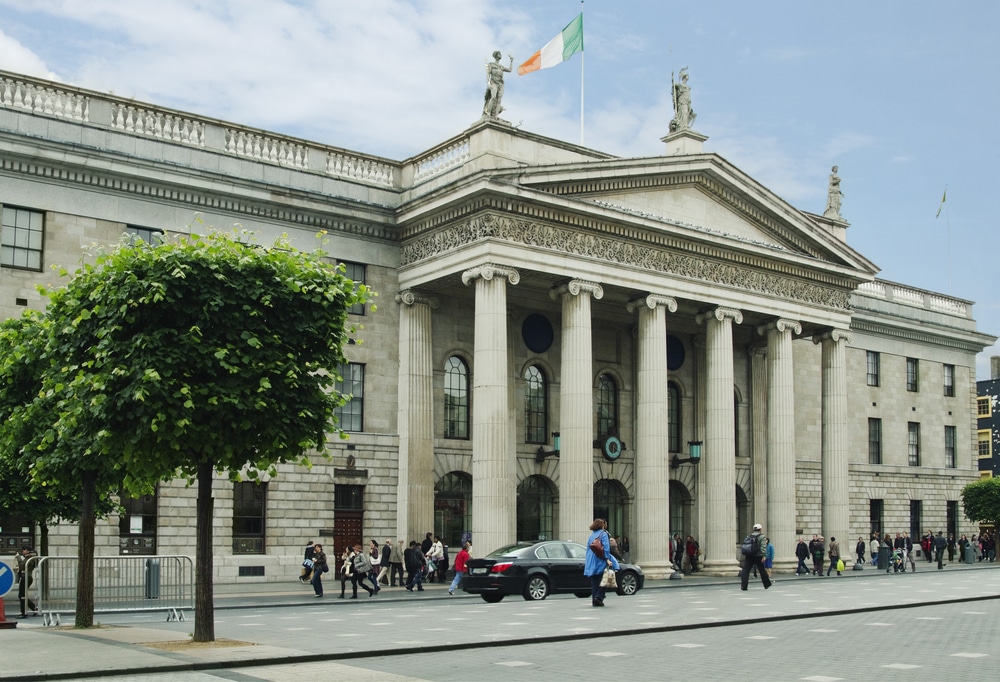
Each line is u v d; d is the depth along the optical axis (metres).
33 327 25.06
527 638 19.62
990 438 98.69
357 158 45.81
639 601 30.03
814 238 53.22
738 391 56.53
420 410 44.62
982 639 20.12
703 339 54.66
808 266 52.78
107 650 17.67
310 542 41.94
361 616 26.30
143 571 24.86
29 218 37.44
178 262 19.95
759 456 56.31
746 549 35.50
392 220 45.56
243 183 41.53
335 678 14.98
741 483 55.91
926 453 68.12
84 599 22.77
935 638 20.31
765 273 51.50
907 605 28.44
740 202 50.69
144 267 20.08
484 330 41.22
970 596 31.78
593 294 44.34
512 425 47.19
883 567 55.44
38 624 24.55
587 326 43.97
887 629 22.19
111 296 19.83
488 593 32.00
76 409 20.11
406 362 44.88
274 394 20.28
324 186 44.34
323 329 21.27
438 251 43.84
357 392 44.22
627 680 14.84
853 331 64.69
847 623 23.61
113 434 19.64
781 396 51.50
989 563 65.56
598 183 45.03
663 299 46.72
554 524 48.88
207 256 20.36
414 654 18.06
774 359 51.84
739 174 50.09
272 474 21.69
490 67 43.62
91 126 38.81
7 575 22.59
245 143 42.78
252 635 21.03
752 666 16.27
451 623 23.44
